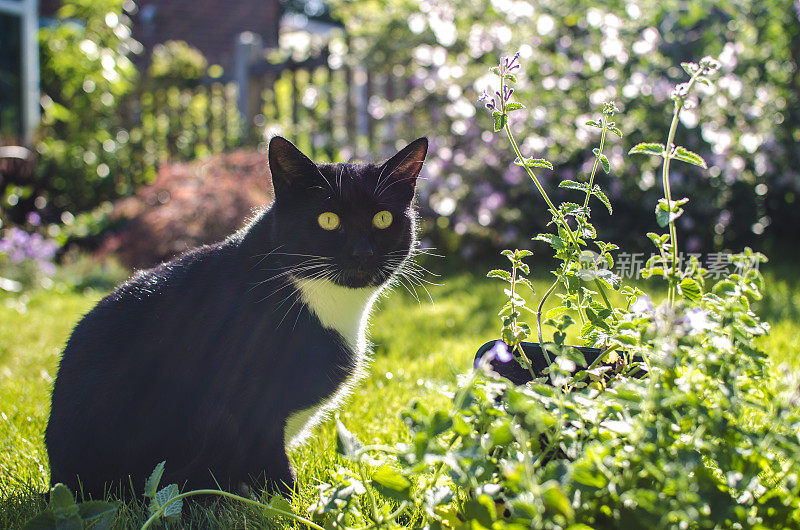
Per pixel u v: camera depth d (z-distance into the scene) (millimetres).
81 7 10664
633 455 1482
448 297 5758
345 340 2650
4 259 7047
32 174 8656
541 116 6465
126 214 7602
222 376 2332
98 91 9852
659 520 1398
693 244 6246
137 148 9594
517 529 1410
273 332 2402
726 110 6594
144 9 14531
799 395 1507
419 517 1977
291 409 2455
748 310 1723
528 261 6648
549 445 1613
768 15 7184
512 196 6703
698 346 1645
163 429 2350
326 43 8633
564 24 7449
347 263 2631
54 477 2367
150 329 2383
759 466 1567
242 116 9320
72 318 5594
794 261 6422
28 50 9742
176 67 9797
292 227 2627
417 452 1451
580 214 1984
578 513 1525
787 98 7070
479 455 1448
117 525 2043
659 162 6355
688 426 1600
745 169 6660
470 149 6965
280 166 2643
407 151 2896
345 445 1580
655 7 6965
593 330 1988
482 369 1504
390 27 7984
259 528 2096
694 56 6922
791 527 1546
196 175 7227
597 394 1737
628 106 6508
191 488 2354
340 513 1683
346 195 2707
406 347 4410
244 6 15422
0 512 2240
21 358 4488
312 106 8750
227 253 2547
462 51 7602
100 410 2322
